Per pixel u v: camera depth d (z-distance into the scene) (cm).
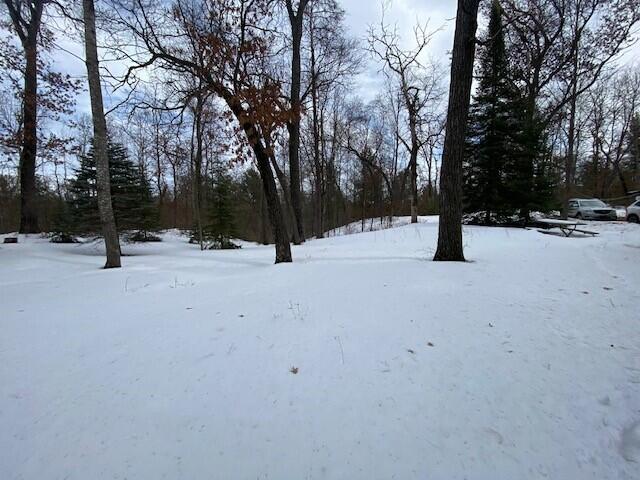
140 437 216
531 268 629
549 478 186
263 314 420
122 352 338
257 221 3938
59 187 3038
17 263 1080
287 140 2089
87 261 1143
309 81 2003
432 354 312
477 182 1653
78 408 247
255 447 206
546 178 1566
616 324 373
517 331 357
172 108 901
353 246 1206
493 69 1609
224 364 303
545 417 233
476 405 244
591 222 1786
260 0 840
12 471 192
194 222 2230
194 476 186
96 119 915
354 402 246
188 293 568
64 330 407
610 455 202
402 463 194
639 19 1546
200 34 838
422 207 3919
